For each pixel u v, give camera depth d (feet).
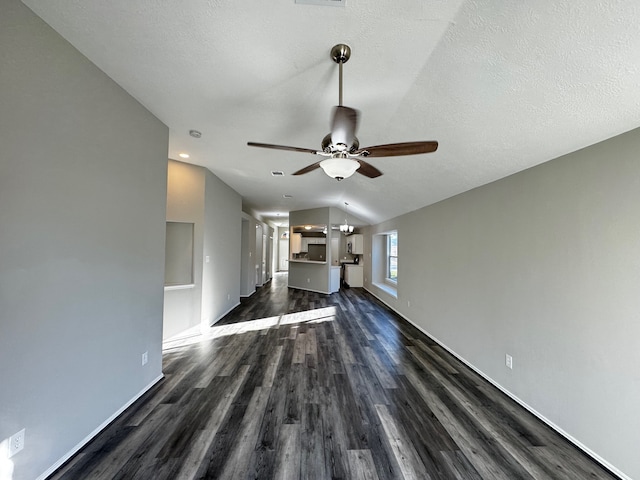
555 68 4.44
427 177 10.33
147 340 7.78
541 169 6.86
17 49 4.20
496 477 4.99
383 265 24.30
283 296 22.98
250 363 9.82
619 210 5.11
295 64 5.37
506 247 8.02
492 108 5.76
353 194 17.26
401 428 6.33
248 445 5.71
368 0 3.89
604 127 5.15
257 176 14.34
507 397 7.75
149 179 7.61
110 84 6.08
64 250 5.05
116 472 4.96
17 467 4.26
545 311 6.64
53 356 4.86
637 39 3.66
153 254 7.93
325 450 5.60
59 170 4.92
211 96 6.68
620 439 4.99
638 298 4.79
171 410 6.89
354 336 13.00
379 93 6.17
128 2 4.12
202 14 4.26
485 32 4.23
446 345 11.40
